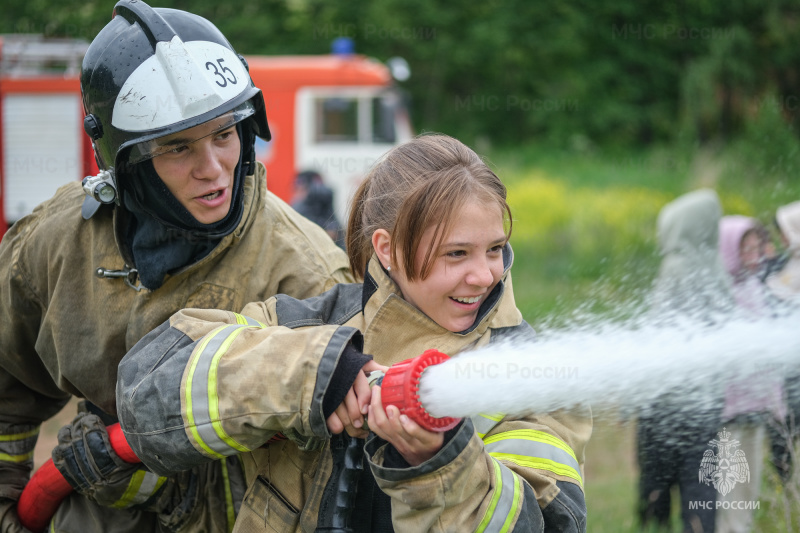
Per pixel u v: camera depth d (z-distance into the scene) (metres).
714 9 31.53
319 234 3.10
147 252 2.78
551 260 13.79
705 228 4.71
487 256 2.22
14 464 3.29
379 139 16.88
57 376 3.09
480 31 31.05
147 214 2.76
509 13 31.66
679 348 2.05
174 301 2.83
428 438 1.95
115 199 2.78
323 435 2.10
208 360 2.20
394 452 2.04
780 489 4.07
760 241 4.61
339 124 16.88
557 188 18.33
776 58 29.11
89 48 2.77
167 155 2.61
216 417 2.15
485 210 2.17
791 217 4.62
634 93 32.28
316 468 2.37
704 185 15.45
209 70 2.65
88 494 2.85
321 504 2.26
